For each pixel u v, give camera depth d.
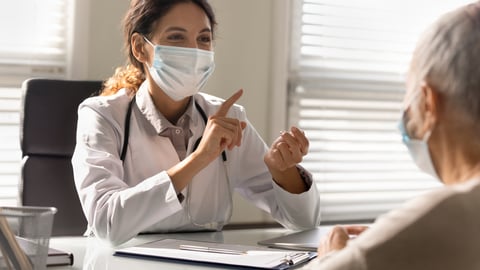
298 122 3.28
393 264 0.95
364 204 3.48
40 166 2.27
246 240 1.91
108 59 2.85
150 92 2.13
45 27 2.85
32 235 1.20
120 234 1.79
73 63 2.81
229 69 3.04
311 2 3.28
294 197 2.09
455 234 0.94
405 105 1.11
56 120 2.29
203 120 2.15
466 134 1.04
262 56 3.11
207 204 2.11
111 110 2.06
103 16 2.83
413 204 0.98
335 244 1.42
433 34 1.06
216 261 1.49
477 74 1.01
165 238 1.92
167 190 1.78
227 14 3.03
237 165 2.24
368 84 3.44
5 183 2.84
